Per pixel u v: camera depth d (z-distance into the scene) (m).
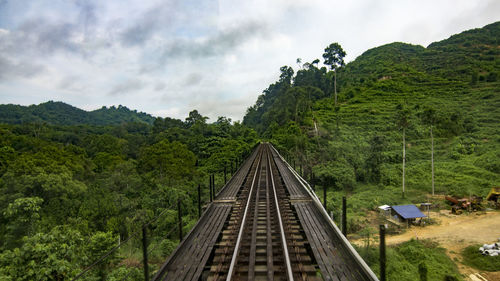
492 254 16.69
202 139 58.91
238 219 10.40
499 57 111.94
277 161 31.28
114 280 10.30
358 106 74.06
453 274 14.92
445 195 29.14
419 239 19.72
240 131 82.25
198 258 7.31
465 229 21.17
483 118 53.94
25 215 16.30
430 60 133.00
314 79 113.88
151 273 11.98
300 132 60.44
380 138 39.91
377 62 135.00
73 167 34.12
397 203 27.52
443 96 74.81
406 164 39.72
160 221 20.80
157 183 32.03
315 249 7.64
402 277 14.19
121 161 44.44
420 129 52.09
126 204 24.16
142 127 104.00
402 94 81.50
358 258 6.05
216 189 26.92
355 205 26.28
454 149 42.81
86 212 21.38
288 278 6.02
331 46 81.62
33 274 8.50
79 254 10.68
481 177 32.00
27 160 28.70
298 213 11.02
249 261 7.09
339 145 44.16
